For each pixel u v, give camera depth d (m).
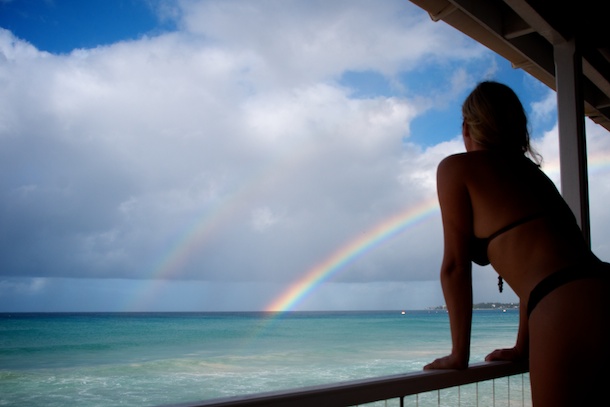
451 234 1.54
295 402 1.07
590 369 1.19
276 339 35.53
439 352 28.31
